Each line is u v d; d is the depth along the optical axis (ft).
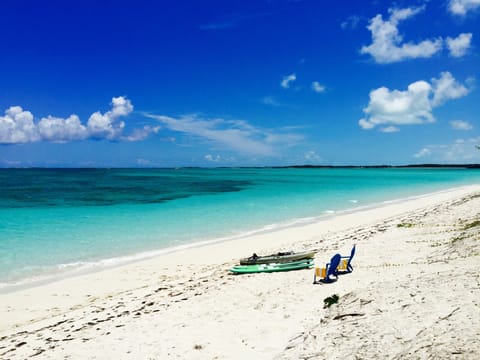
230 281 51.57
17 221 102.68
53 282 54.90
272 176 491.31
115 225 98.48
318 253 65.46
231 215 117.39
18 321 41.93
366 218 110.52
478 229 62.23
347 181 338.34
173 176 462.19
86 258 67.21
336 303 35.96
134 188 229.86
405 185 273.54
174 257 68.59
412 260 53.21
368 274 47.42
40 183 275.18
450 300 29.84
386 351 23.79
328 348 26.22
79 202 148.05
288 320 34.40
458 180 354.95
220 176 480.64
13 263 63.26
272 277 51.88
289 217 114.42
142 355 30.19
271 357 27.48
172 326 36.04
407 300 31.63
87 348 32.58
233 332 33.01
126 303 45.55
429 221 87.04
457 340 22.86
